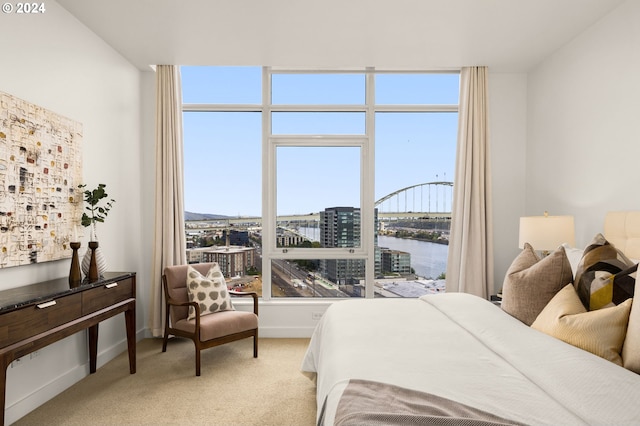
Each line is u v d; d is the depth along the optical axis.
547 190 3.93
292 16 3.10
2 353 1.90
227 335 3.36
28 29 2.62
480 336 1.94
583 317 1.68
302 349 3.84
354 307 2.67
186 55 3.86
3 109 2.38
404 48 3.69
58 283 2.65
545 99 3.96
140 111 4.25
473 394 1.33
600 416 1.12
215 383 3.01
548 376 1.39
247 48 3.69
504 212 4.32
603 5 2.96
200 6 2.96
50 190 2.79
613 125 3.03
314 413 2.53
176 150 4.15
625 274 1.76
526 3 2.93
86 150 3.27
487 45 3.64
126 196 3.94
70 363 3.01
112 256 3.68
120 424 2.40
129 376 3.14
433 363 1.62
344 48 3.69
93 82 3.38
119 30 3.34
